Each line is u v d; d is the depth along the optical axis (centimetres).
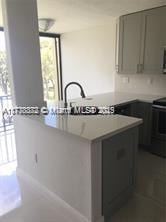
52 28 468
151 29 324
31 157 242
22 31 233
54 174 213
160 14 309
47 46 547
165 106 298
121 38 368
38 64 253
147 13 323
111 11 331
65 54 540
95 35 455
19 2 225
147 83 382
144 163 299
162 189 237
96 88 480
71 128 181
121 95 378
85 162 173
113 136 180
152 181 252
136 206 210
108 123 195
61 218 195
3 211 206
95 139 157
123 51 370
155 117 313
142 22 332
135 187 228
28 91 249
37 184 242
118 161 193
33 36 243
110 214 197
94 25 441
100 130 174
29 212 204
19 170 271
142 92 392
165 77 356
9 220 194
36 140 227
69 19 379
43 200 222
